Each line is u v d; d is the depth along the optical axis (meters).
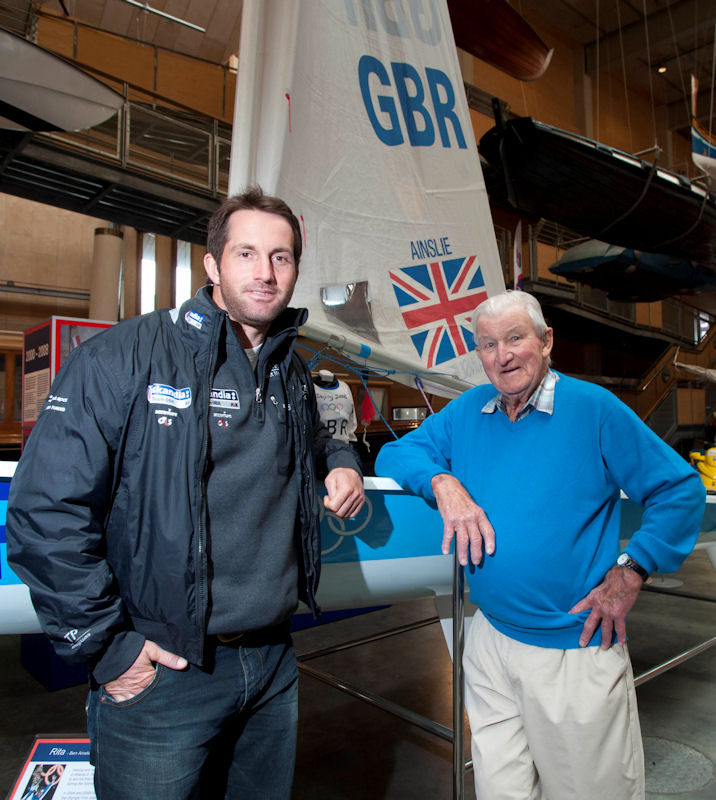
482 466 1.07
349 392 3.49
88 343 0.77
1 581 1.07
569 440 0.98
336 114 1.92
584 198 5.11
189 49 9.80
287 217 0.86
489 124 9.49
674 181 5.20
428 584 1.43
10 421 5.79
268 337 0.90
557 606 0.97
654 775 1.64
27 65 2.65
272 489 0.83
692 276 7.64
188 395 0.77
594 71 13.03
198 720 0.78
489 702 1.04
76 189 6.04
